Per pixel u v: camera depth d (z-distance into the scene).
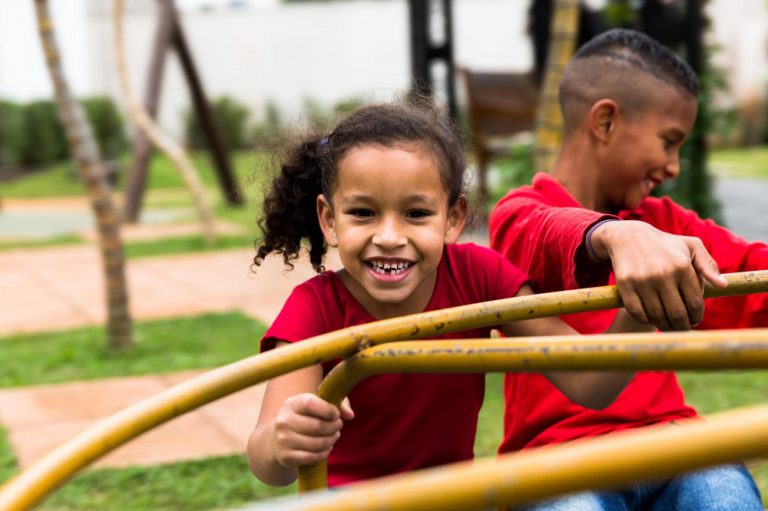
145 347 4.77
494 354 1.06
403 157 1.43
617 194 1.85
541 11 6.28
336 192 1.48
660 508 1.59
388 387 1.50
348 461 1.54
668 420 1.73
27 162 18.83
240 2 22.14
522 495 0.67
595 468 0.66
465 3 18.62
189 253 8.20
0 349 4.92
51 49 4.53
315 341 1.20
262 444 1.33
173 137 20.69
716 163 13.61
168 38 9.91
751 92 16.67
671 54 1.85
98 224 4.68
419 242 1.44
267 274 7.02
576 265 1.46
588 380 1.51
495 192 5.05
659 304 1.28
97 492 2.92
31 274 7.49
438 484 0.67
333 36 20.44
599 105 1.81
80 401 3.88
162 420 1.06
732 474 1.54
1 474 3.04
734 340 0.90
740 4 16.58
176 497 2.85
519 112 7.85
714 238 1.89
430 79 6.94
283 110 20.55
